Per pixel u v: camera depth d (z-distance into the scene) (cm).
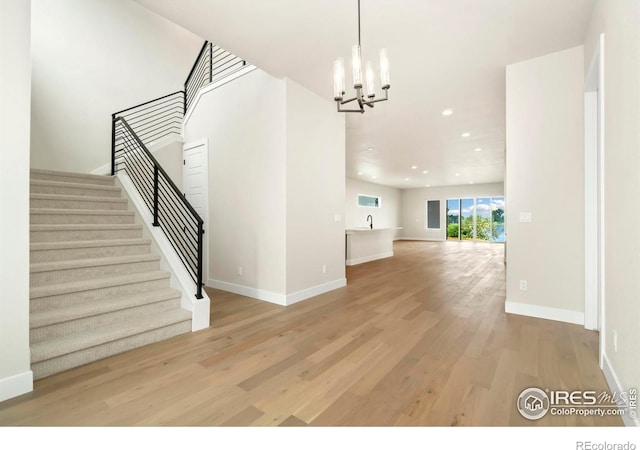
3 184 168
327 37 272
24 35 175
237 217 414
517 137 316
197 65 535
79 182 373
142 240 323
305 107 389
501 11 235
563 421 153
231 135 420
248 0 223
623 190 163
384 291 433
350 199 1186
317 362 220
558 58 294
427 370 207
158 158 468
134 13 557
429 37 270
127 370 207
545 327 285
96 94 506
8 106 170
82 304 245
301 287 385
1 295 169
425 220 1473
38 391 180
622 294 163
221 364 216
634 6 147
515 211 321
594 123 275
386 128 536
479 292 428
